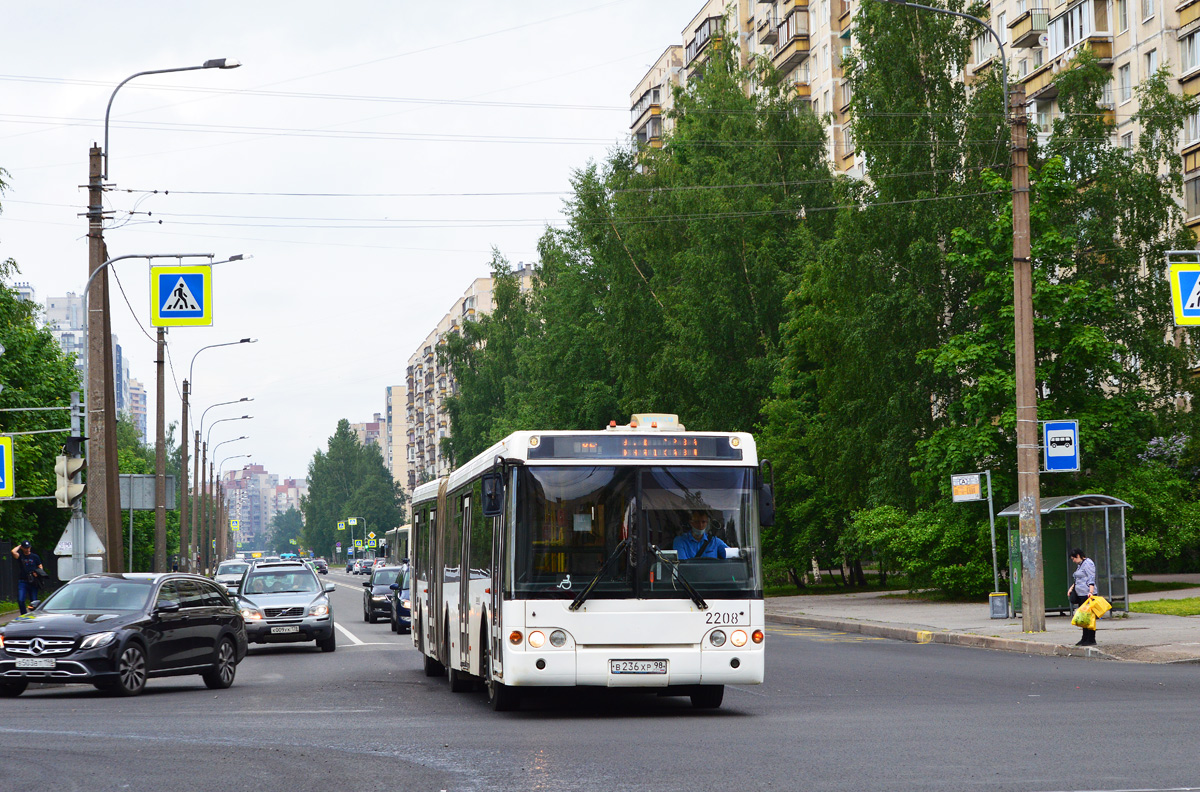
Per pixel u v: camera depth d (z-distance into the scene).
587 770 10.62
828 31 83.19
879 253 44.28
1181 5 55.03
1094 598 24.50
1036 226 38.34
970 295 39.12
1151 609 32.84
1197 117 54.03
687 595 15.15
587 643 14.97
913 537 41.84
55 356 61.34
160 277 30.02
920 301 42.59
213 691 20.75
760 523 15.54
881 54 45.69
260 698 18.89
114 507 30.73
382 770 10.78
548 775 10.38
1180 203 54.72
